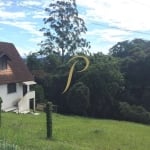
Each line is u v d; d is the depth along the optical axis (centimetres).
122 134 2958
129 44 7738
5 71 4084
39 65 6238
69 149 1888
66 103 5334
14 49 4700
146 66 5809
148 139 2897
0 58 3988
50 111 2198
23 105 4231
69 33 6669
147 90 5706
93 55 5666
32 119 3161
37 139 2005
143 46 7238
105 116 5266
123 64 6044
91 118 4825
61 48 6700
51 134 2197
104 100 5231
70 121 3528
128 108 5156
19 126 2509
